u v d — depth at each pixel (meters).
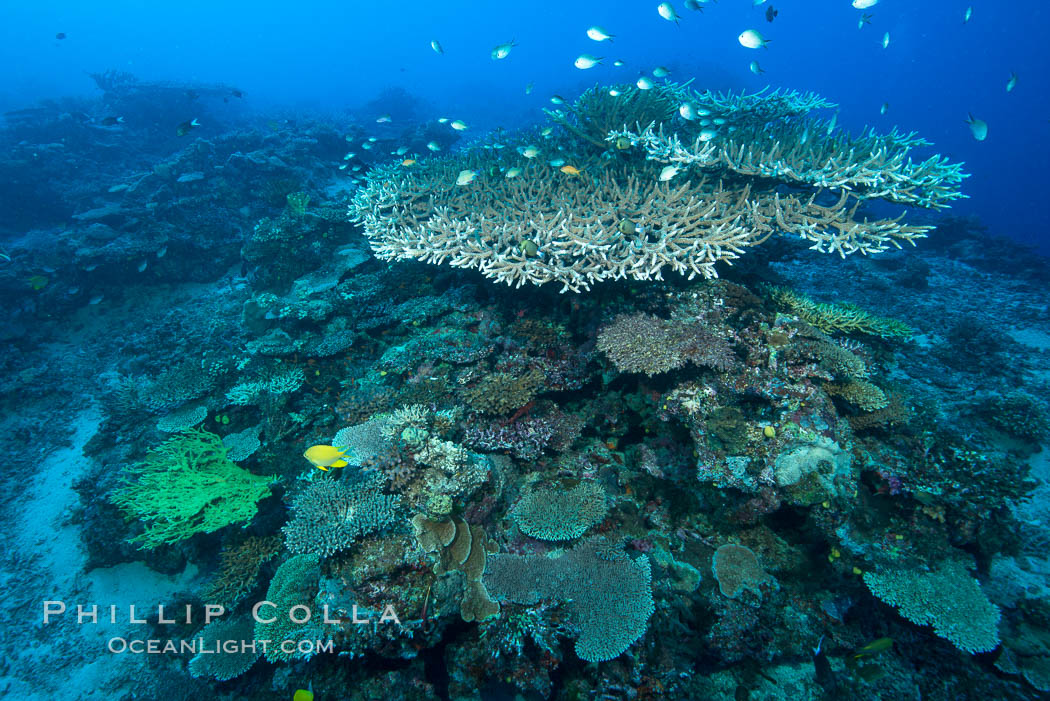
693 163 1.20
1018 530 1.00
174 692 1.04
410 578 0.81
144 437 1.43
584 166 1.43
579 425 1.10
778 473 0.81
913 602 0.75
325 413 1.28
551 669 0.76
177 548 1.26
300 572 0.94
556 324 1.26
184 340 1.91
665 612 0.82
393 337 1.44
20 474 1.51
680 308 1.10
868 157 1.19
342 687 0.81
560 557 0.84
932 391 1.64
